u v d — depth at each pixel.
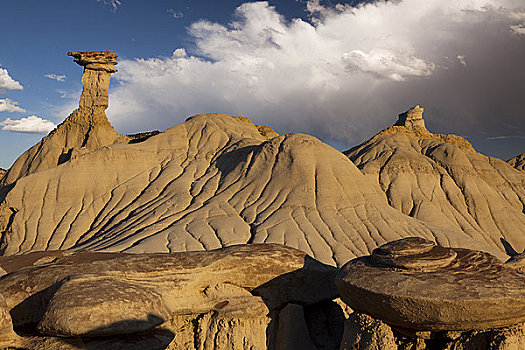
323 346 11.81
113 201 61.56
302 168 57.91
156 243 44.47
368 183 59.31
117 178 65.25
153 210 56.78
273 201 55.00
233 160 66.81
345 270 10.52
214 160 68.81
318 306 12.80
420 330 9.45
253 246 12.38
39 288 9.62
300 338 11.36
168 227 50.56
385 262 10.27
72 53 78.31
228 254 11.53
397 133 92.19
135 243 46.66
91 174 64.56
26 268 10.52
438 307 8.69
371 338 9.49
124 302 8.67
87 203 61.59
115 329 8.25
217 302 10.87
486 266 9.82
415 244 10.59
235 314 10.52
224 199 57.22
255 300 11.12
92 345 8.19
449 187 72.06
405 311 9.02
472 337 9.05
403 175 74.06
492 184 75.88
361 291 9.55
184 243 44.50
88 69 79.19
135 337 8.66
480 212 67.62
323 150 60.41
